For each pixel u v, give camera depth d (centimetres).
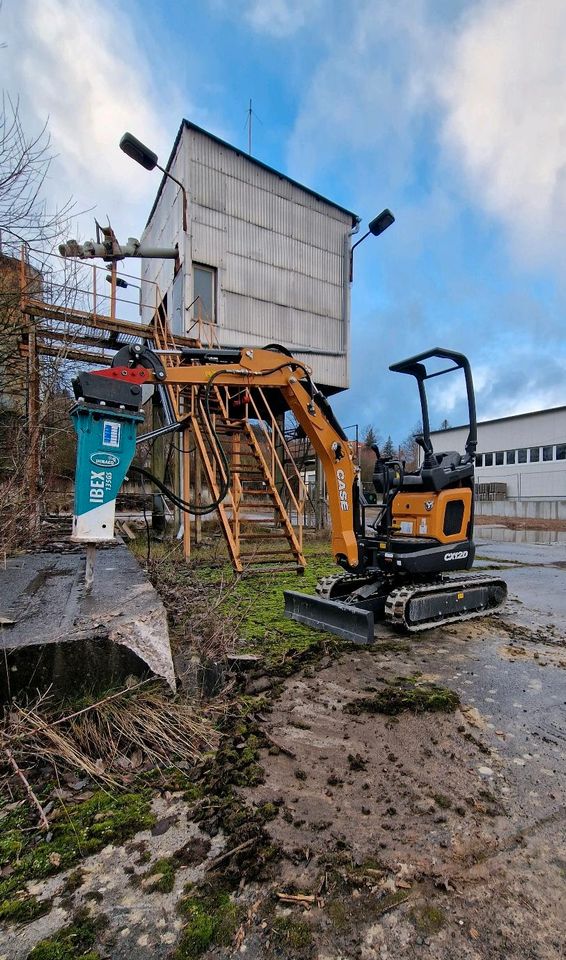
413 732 255
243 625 434
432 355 489
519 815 189
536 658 379
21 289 686
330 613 424
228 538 639
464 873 159
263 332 1261
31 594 316
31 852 165
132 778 207
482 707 288
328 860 163
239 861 161
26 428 669
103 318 865
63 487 1019
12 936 134
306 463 1355
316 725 260
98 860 162
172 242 1223
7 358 769
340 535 486
